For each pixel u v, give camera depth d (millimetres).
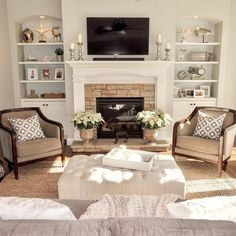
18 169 3928
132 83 4953
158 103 4957
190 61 5395
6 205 1354
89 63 4707
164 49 4914
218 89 5395
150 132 4578
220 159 3588
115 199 1895
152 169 2848
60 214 1351
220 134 3666
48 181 3543
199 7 5062
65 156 4508
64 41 4852
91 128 4633
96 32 4766
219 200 1398
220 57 5270
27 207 1355
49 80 5355
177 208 1317
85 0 4730
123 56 4918
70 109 5137
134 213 1669
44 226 1103
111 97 5008
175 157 4348
